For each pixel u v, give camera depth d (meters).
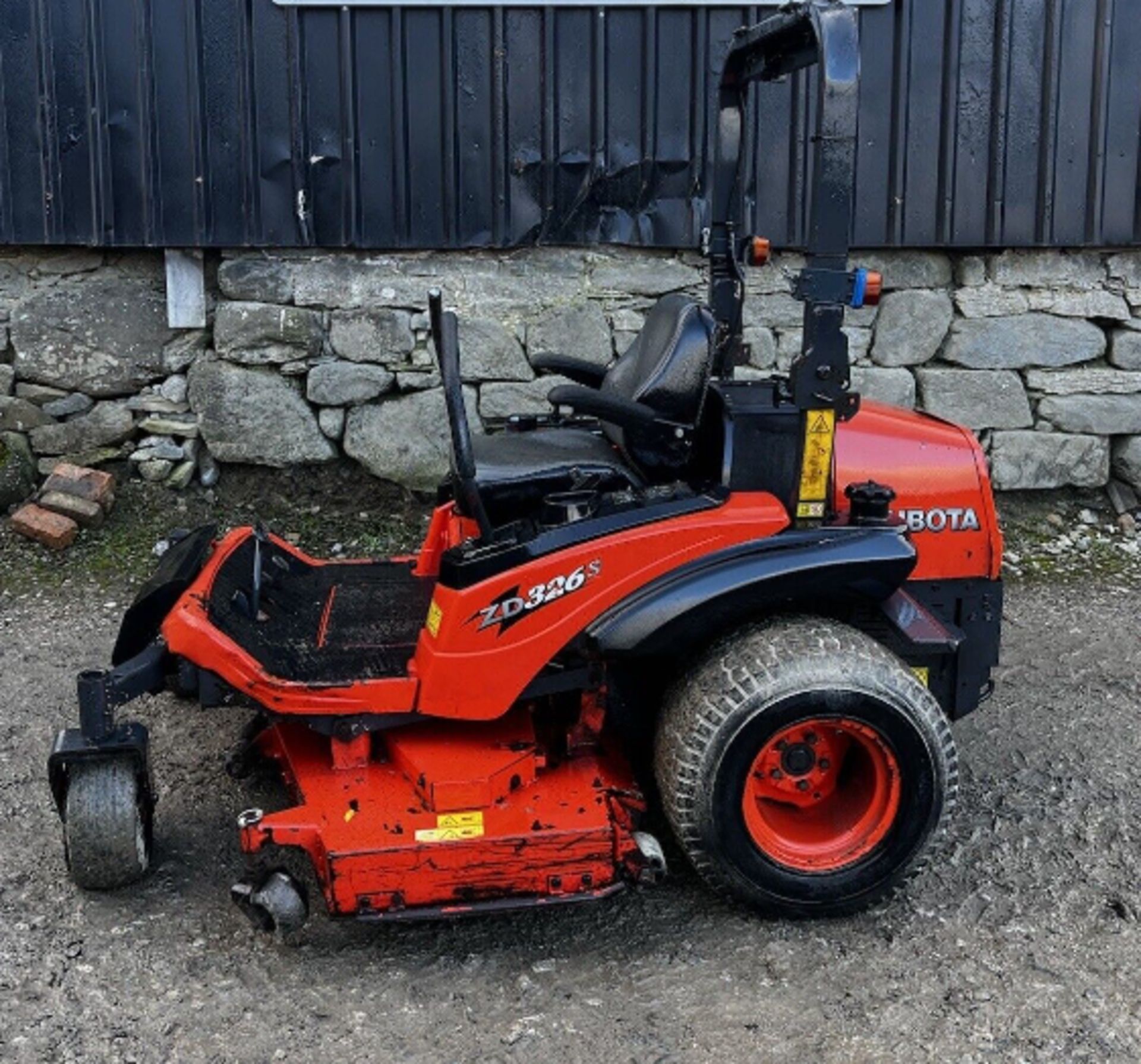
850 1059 2.85
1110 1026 2.95
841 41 3.10
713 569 3.24
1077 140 6.05
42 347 6.15
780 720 3.15
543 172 5.93
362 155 5.89
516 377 6.16
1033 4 5.92
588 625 3.26
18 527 5.96
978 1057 2.85
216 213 5.92
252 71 5.81
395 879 3.10
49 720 4.52
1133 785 4.07
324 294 6.08
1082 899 3.45
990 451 6.37
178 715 4.56
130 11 5.76
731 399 3.48
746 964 3.19
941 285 6.26
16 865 3.63
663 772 3.26
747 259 3.92
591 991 3.10
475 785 3.17
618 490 3.52
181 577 3.60
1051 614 5.50
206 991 3.10
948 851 3.68
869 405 3.91
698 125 5.92
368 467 6.26
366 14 5.78
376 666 3.42
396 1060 2.87
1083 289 6.27
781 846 3.29
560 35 5.82
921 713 3.20
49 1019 3.00
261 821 3.16
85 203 5.90
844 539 3.30
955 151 6.02
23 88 5.82
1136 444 6.40
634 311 6.14
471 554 3.23
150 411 6.25
